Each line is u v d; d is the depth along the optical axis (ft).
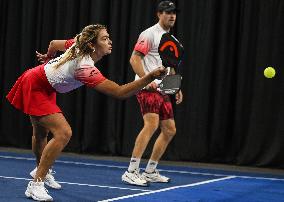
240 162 29.43
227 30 29.53
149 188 19.71
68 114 33.09
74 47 15.39
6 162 26.55
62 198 16.76
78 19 33.19
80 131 32.91
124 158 31.22
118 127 31.94
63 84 15.89
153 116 20.43
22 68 34.19
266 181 23.89
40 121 16.14
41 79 15.99
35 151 17.67
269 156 28.81
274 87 28.68
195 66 30.17
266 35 28.78
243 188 21.21
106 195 17.65
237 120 29.35
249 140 29.17
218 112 29.63
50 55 18.08
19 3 34.68
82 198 16.89
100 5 32.32
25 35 34.19
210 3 29.68
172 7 20.42
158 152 21.33
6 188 18.25
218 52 29.84
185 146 30.50
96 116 32.42
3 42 34.94
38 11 34.14
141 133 20.43
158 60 20.54
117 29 31.89
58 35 33.47
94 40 15.49
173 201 17.04
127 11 31.73
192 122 30.30
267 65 28.76
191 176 24.44
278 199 18.81
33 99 16.06
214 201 17.56
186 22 30.37
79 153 32.81
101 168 25.86
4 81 34.78
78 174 23.17
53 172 22.88
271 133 28.84
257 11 29.09
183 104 30.45
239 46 29.48
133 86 14.14
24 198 16.43
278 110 28.63
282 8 28.53
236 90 29.58
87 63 15.11
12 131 34.78
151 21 31.09
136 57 20.22
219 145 29.78
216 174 25.73
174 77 15.06
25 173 22.52
